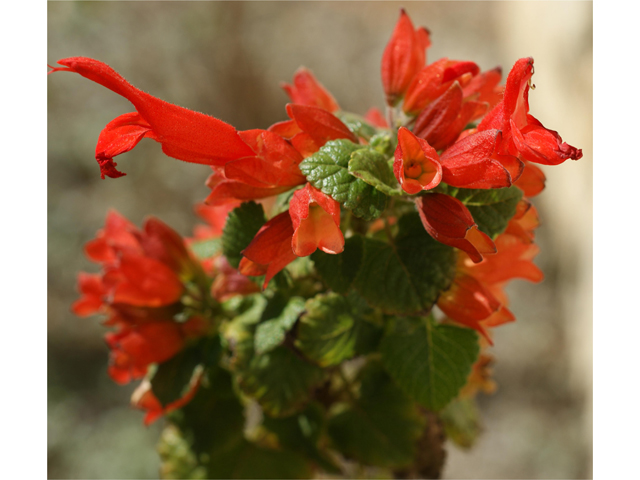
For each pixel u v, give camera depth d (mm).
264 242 190
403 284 197
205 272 226
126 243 229
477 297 199
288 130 197
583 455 583
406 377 208
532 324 682
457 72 202
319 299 204
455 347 208
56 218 665
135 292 216
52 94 685
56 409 591
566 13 622
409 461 224
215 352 216
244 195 197
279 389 211
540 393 648
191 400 228
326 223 188
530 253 213
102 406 615
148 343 214
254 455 229
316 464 228
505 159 185
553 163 182
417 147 188
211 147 191
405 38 208
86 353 651
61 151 681
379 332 211
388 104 211
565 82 625
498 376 663
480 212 198
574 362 638
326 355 206
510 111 183
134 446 571
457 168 186
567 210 662
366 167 188
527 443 603
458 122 193
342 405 230
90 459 558
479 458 603
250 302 217
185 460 232
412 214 201
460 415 245
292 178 193
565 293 673
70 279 655
